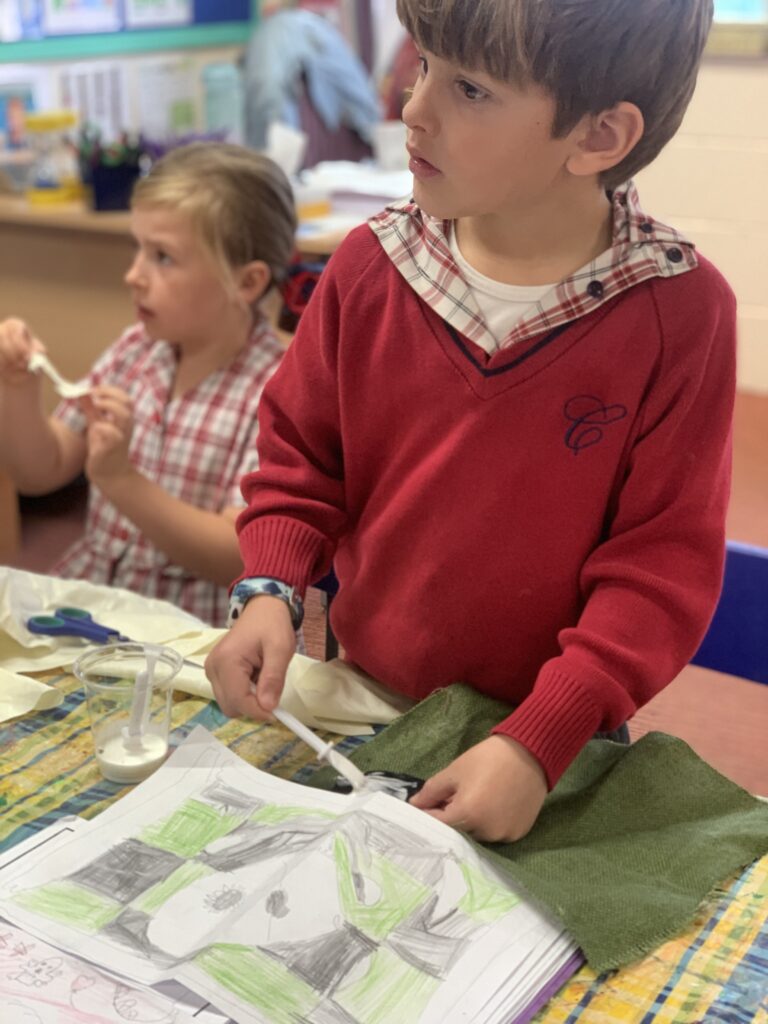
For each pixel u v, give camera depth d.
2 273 2.75
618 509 0.87
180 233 1.57
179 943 0.67
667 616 0.83
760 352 3.54
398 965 0.66
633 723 1.26
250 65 3.66
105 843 0.75
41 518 2.93
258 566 0.93
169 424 1.65
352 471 0.96
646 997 0.65
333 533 0.97
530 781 0.77
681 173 3.45
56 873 0.72
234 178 1.60
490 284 0.86
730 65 3.29
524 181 0.77
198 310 1.60
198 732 0.86
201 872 0.72
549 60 0.70
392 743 0.86
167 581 1.66
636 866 0.75
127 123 3.59
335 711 0.92
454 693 0.90
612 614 0.82
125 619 1.06
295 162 2.74
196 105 3.84
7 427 1.66
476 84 0.73
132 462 1.67
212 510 1.63
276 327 2.12
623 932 0.68
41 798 0.82
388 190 2.67
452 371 0.88
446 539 0.90
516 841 0.77
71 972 0.65
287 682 0.94
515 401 0.86
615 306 0.84
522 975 0.66
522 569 0.88
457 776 0.78
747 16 3.49
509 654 0.91
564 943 0.69
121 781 0.84
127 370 1.73
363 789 0.80
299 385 0.97
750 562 0.98
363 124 3.70
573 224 0.83
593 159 0.76
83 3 3.35
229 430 1.62
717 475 0.85
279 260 1.68
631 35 0.71
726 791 0.81
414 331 0.90
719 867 0.74
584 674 0.79
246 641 0.87
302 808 0.78
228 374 1.64
